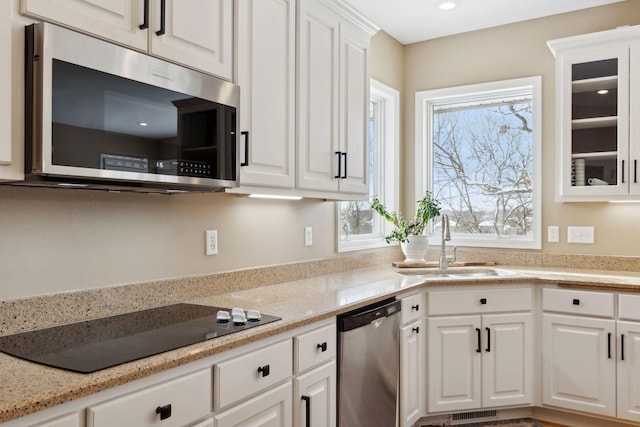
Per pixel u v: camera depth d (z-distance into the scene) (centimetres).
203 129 170
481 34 365
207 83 172
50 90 125
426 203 352
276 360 167
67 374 114
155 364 123
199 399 138
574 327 281
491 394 289
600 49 299
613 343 270
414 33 372
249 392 155
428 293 284
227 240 232
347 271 319
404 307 261
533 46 347
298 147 227
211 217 223
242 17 194
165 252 201
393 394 244
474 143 379
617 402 269
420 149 388
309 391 183
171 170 158
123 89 143
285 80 219
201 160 169
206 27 178
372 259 347
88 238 172
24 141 125
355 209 356
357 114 274
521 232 360
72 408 107
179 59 166
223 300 212
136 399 120
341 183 259
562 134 312
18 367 119
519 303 292
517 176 362
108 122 139
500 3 321
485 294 289
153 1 158
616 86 296
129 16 150
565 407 284
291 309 194
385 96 375
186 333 152
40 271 158
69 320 165
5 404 96
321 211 300
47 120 124
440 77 381
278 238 265
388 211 383
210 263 223
